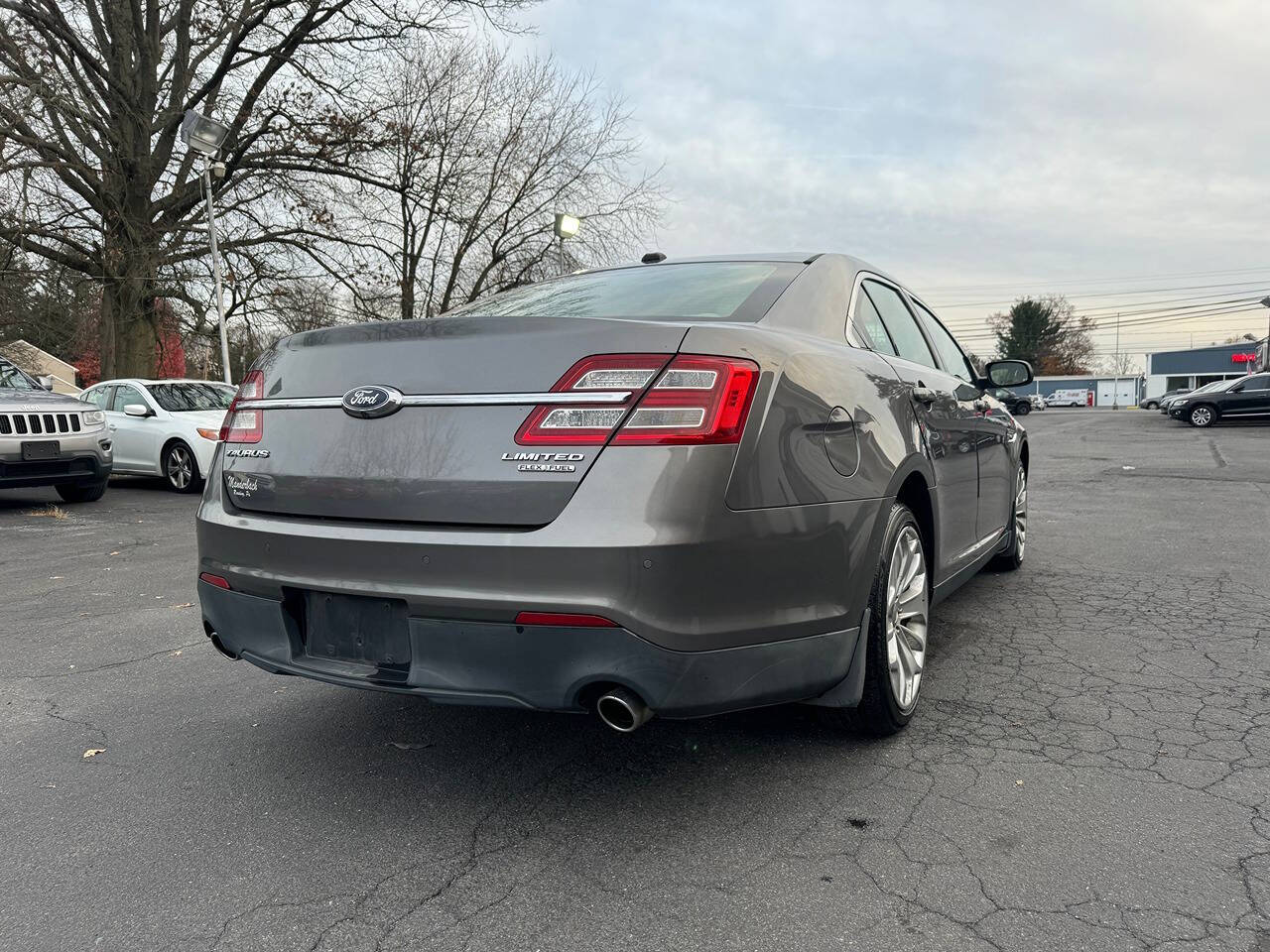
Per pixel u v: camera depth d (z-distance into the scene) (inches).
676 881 83.0
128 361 756.0
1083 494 381.1
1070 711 122.9
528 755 113.1
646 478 82.2
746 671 88.1
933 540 128.9
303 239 834.2
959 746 111.9
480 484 86.3
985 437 165.9
